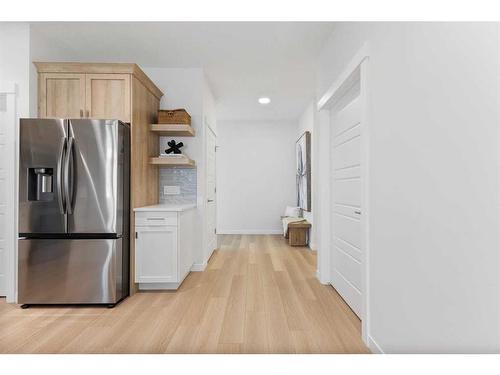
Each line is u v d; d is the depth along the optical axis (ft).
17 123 10.47
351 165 9.52
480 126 3.80
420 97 5.08
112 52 12.64
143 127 12.07
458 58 4.17
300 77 15.47
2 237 10.47
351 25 8.64
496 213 3.58
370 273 7.28
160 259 11.15
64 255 9.86
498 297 3.56
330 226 12.03
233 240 22.24
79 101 10.91
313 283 12.16
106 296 9.81
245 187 25.40
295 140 25.40
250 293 11.02
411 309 5.41
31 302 9.82
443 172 4.50
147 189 12.60
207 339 7.61
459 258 4.19
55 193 9.90
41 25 10.55
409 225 5.45
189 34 11.16
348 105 9.84
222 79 15.70
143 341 7.52
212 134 17.58
